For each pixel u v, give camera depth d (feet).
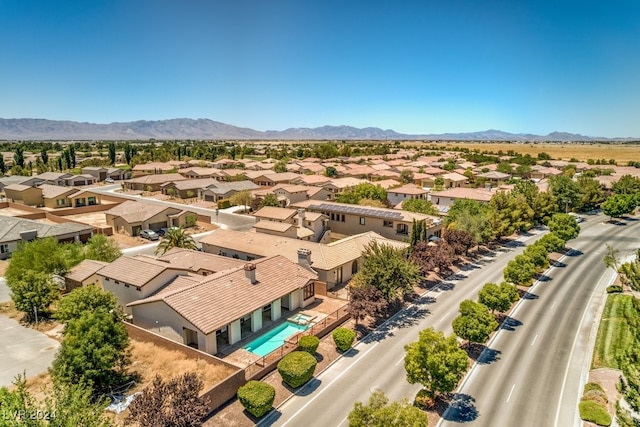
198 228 259.39
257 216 223.92
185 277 131.85
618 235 243.81
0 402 54.60
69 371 85.46
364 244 173.17
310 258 150.92
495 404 90.74
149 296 125.08
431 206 250.98
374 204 265.54
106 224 258.78
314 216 214.69
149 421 68.18
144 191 392.06
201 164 516.32
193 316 107.65
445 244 182.39
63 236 210.59
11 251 193.67
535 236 240.94
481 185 419.74
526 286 165.48
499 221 213.46
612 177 375.66
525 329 128.26
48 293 130.00
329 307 140.46
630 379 70.18
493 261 195.83
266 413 86.79
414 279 134.21
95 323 92.07
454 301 148.36
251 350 112.47
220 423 82.99
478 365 107.24
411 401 91.20
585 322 133.08
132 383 94.63
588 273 180.75
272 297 124.88
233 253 177.27
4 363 104.68
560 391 95.86
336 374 102.22
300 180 372.58
